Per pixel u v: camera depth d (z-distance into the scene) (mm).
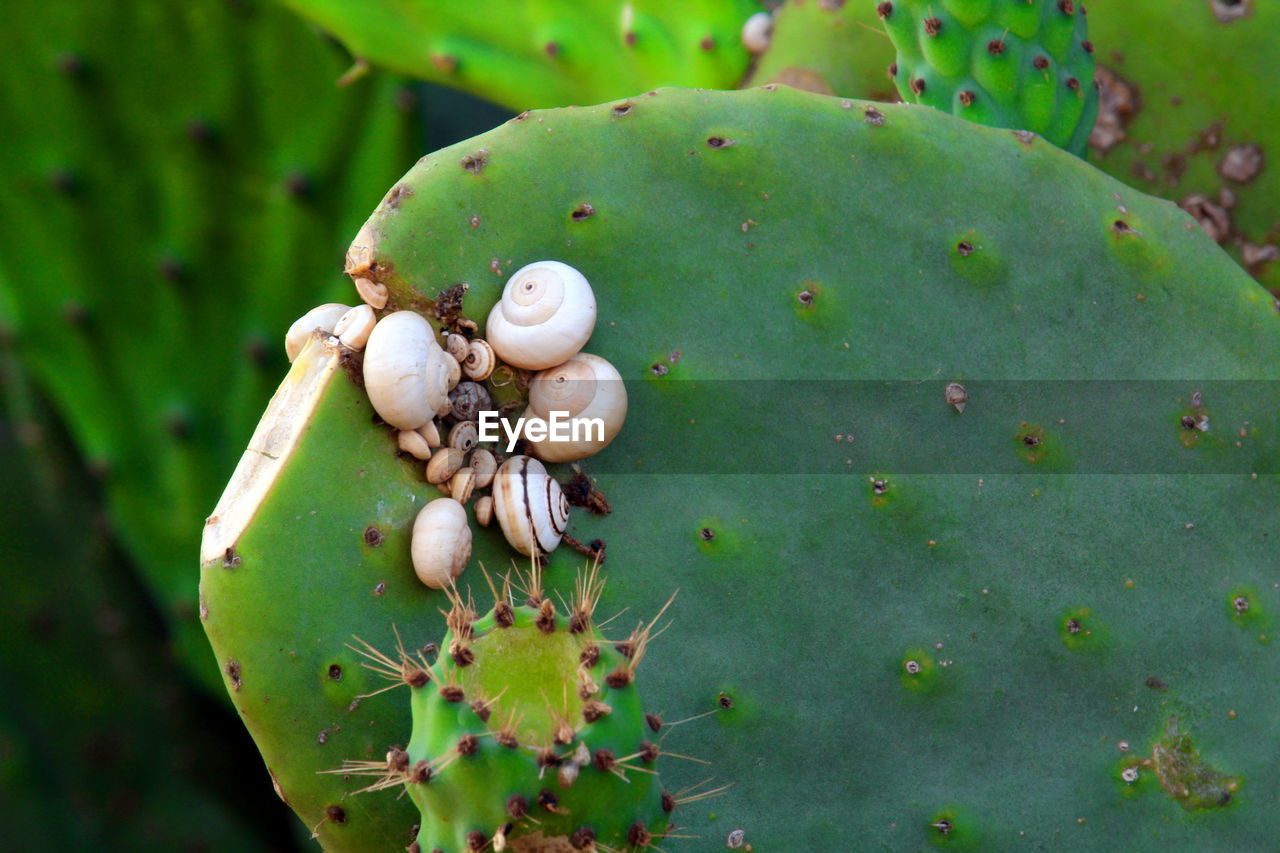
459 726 477
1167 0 624
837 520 537
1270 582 553
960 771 539
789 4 628
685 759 529
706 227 536
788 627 534
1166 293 554
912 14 575
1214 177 629
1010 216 548
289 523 510
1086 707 544
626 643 486
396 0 626
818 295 539
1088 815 542
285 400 518
